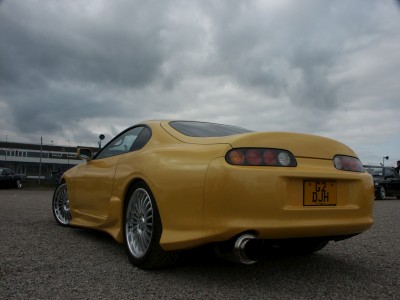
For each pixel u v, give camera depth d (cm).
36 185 2547
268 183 238
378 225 593
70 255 330
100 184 373
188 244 247
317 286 262
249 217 233
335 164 273
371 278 286
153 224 276
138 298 229
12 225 480
